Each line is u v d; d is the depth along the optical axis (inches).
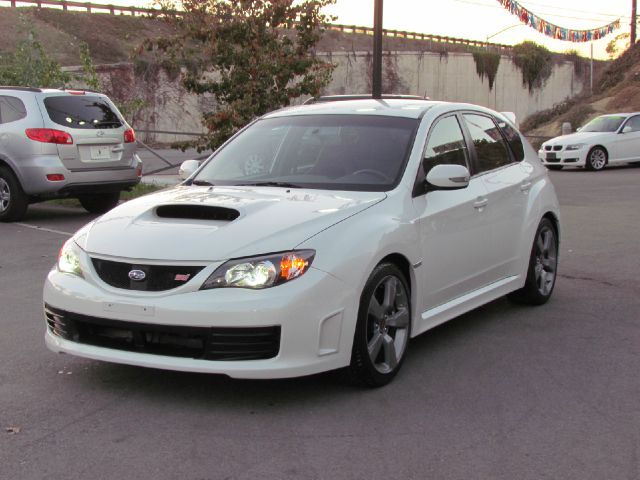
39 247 368.5
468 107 239.9
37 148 434.3
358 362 171.8
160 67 1857.8
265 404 168.6
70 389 178.1
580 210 504.4
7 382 183.0
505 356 205.0
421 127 211.5
